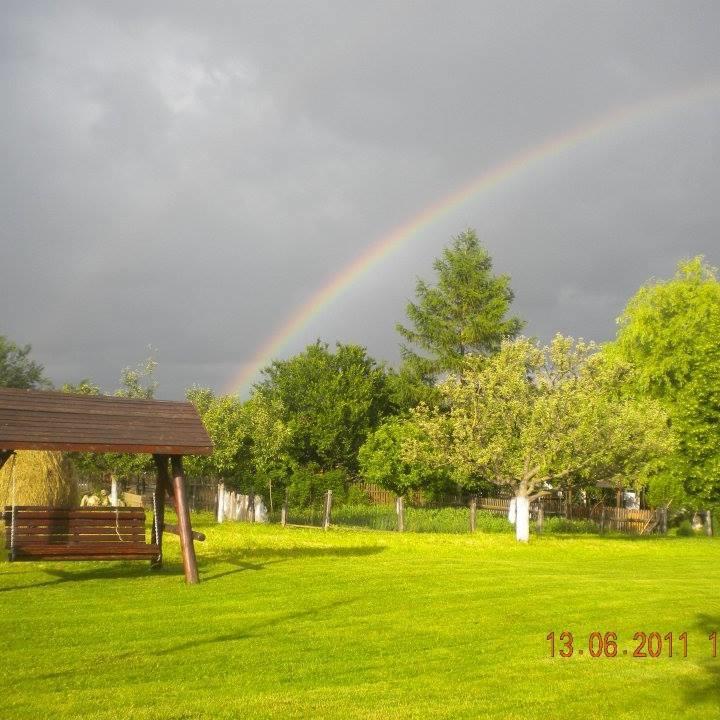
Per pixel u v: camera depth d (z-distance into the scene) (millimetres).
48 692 7160
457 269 52375
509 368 24891
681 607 12062
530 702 7184
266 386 53625
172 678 7719
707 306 33812
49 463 22766
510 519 33469
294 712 6742
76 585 12914
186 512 13648
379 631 9969
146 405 14859
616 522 37656
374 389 52125
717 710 7055
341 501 41906
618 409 25641
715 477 30328
